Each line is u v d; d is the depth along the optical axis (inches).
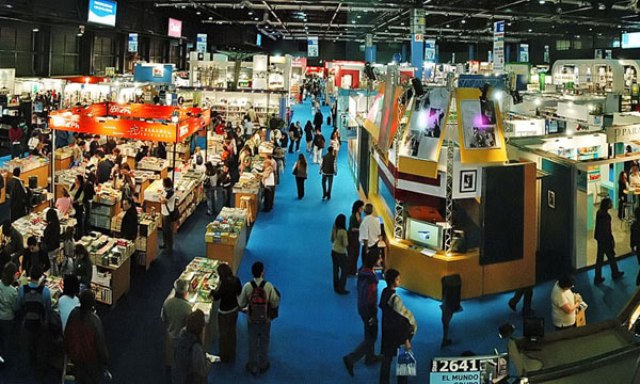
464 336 261.1
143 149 584.7
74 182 431.8
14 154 607.8
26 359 228.5
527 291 279.1
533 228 305.3
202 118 503.5
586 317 278.4
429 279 299.6
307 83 1819.6
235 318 230.4
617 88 843.4
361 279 230.7
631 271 339.9
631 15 1106.1
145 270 337.1
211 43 1790.1
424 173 300.2
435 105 298.0
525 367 137.3
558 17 1077.1
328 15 1475.1
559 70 969.5
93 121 404.2
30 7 746.2
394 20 1197.1
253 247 389.4
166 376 220.2
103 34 1140.5
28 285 214.1
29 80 786.8
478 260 295.3
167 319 215.2
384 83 440.5
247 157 545.3
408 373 199.2
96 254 283.7
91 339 185.8
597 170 349.4
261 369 225.0
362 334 261.9
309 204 517.0
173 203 363.9
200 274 265.7
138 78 950.4
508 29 1616.6
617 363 123.0
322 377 223.0
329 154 526.9
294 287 318.7
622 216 397.1
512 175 295.1
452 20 1295.5
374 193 452.1
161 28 1359.5
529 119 511.8
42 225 327.3
